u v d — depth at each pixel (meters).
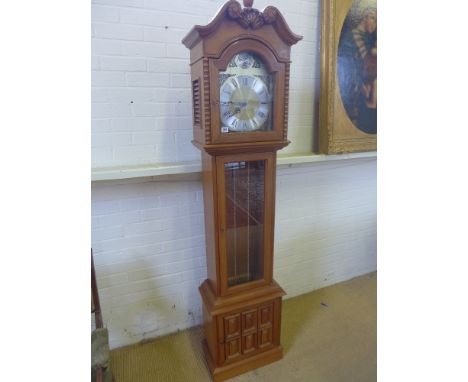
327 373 1.44
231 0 0.98
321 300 2.00
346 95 1.67
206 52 1.01
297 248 1.96
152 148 1.41
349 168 2.00
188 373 1.46
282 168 1.77
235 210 1.29
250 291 1.38
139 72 1.32
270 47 1.09
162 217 1.54
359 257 2.24
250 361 1.44
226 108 1.10
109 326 1.56
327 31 1.57
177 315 1.70
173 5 1.32
